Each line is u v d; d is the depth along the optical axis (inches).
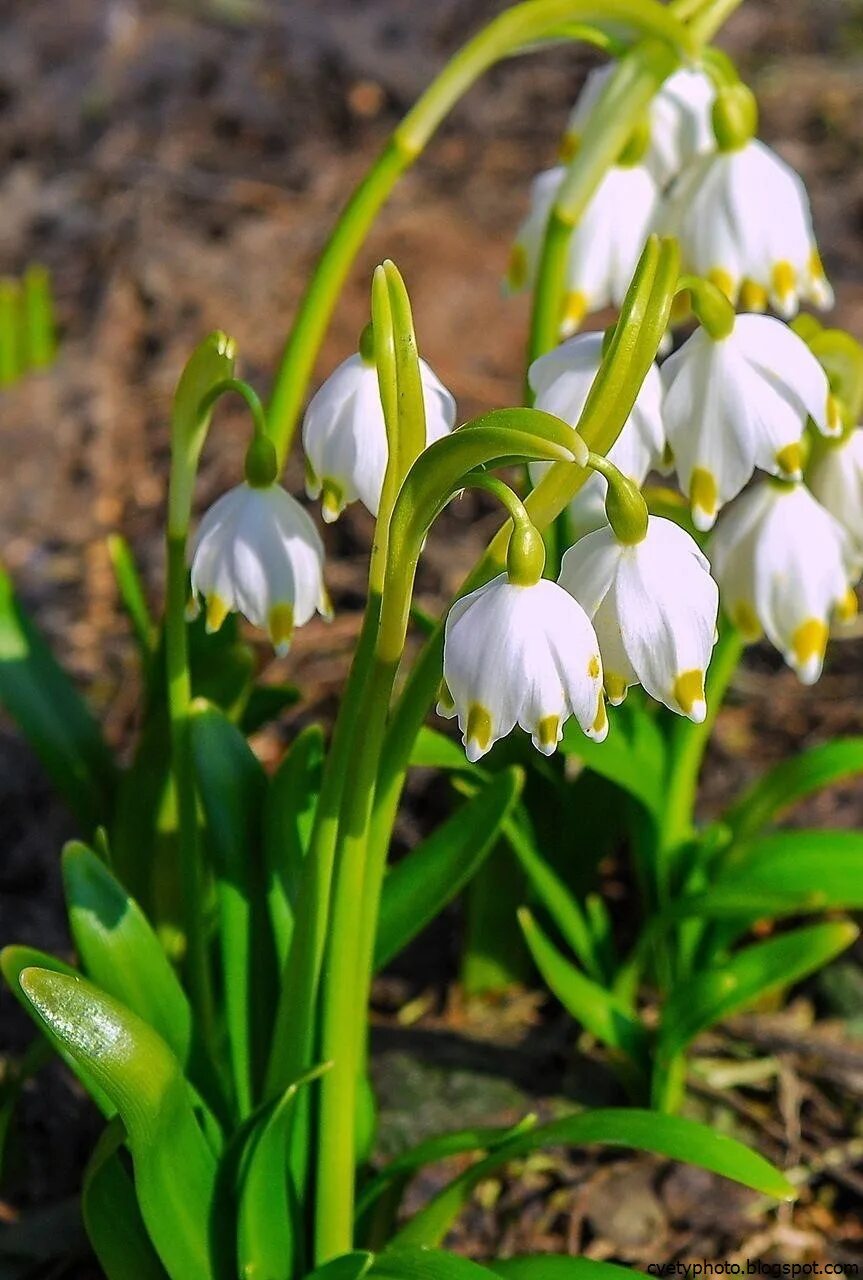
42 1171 21.0
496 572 16.7
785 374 17.3
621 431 16.7
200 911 19.0
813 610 18.5
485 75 49.3
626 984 21.2
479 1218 20.8
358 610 29.7
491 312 37.7
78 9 51.3
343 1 52.9
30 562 31.2
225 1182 18.3
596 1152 21.3
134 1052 17.2
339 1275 17.9
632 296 16.2
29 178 44.0
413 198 42.7
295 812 18.8
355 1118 19.1
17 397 35.4
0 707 27.6
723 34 50.9
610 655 16.5
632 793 20.3
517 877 21.8
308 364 19.3
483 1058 22.0
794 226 19.0
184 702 18.6
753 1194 21.0
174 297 38.6
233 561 17.4
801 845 20.3
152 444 34.4
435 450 16.1
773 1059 22.0
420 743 20.1
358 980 18.1
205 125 46.3
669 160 19.8
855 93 47.3
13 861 24.4
